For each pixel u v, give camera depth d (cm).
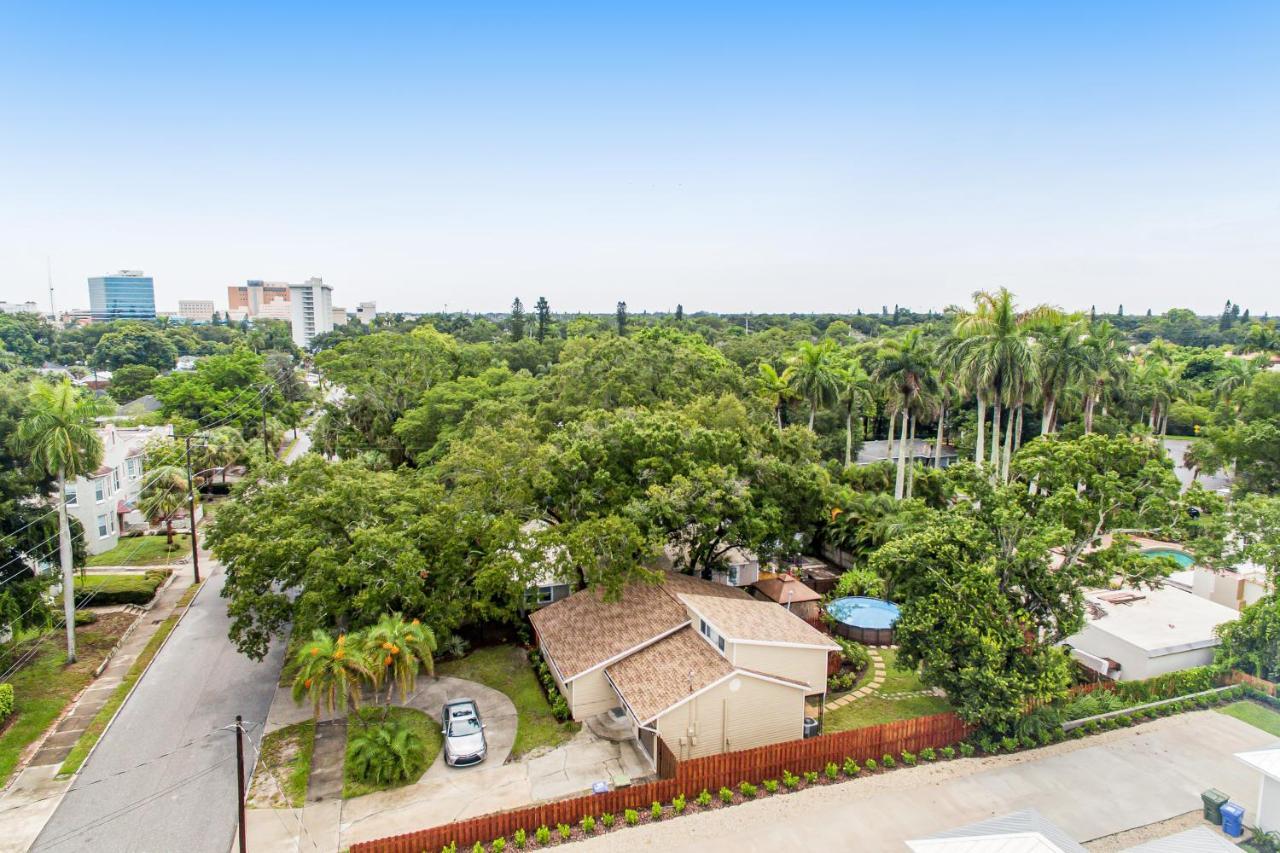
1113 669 2872
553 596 3362
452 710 2477
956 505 2769
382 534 2653
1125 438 2633
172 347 13825
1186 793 2159
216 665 2997
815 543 4409
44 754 2352
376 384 6209
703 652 2442
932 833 1959
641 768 2281
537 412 4784
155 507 4416
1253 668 2847
